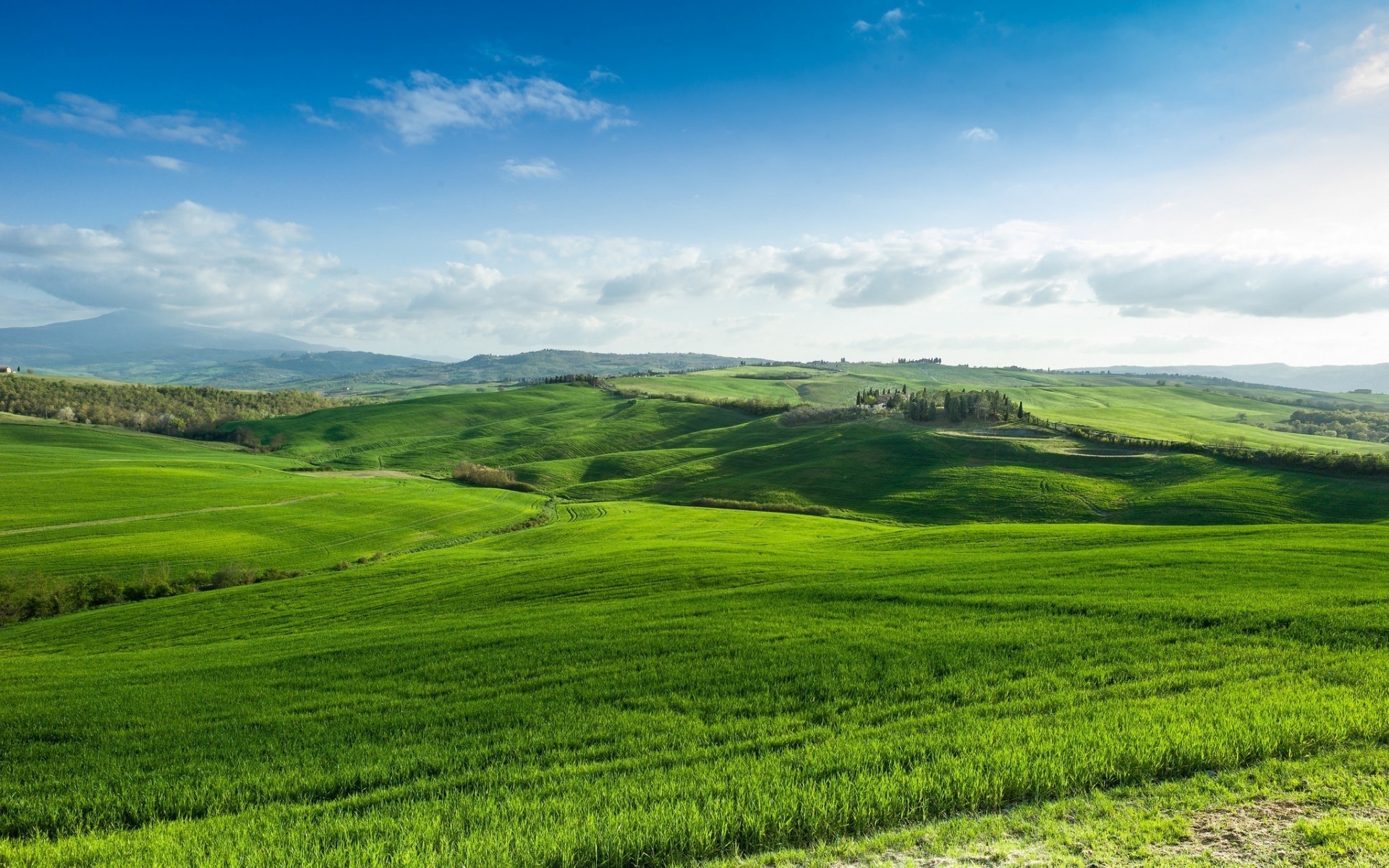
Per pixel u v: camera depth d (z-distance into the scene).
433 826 9.70
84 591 48.66
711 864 8.23
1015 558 34.09
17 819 11.96
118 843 10.23
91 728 16.83
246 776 13.00
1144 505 86.06
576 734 14.04
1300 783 9.12
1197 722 11.55
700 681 17.12
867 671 17.05
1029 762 10.22
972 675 16.19
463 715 15.92
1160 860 7.49
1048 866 7.57
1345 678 14.05
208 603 41.72
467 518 88.56
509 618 27.61
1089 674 15.65
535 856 8.48
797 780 10.41
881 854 8.19
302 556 66.62
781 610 25.06
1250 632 18.36
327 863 8.71
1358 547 32.03
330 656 22.88
